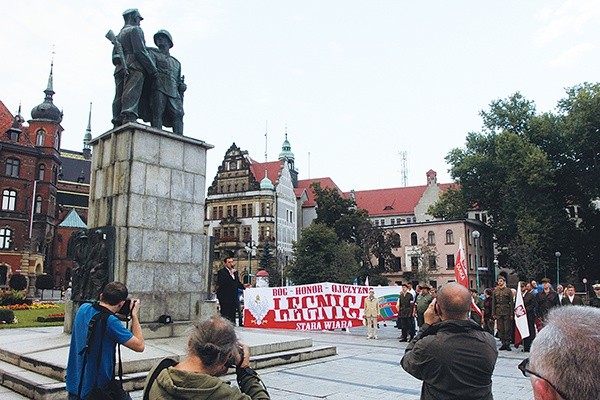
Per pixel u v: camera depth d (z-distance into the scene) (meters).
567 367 1.61
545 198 52.53
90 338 4.31
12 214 59.62
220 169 85.50
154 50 11.95
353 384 8.61
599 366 1.58
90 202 11.23
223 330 2.83
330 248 63.81
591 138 51.78
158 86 11.66
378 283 67.06
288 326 20.67
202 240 11.50
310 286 20.70
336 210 74.06
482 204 61.31
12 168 60.66
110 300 4.56
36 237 62.69
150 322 10.12
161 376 2.67
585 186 53.59
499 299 15.34
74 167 93.00
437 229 71.81
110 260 9.78
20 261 59.56
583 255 57.09
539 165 51.19
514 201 54.91
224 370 2.88
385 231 73.56
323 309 20.45
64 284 75.56
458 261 18.27
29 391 7.25
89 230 10.30
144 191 10.49
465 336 3.48
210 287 11.54
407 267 73.25
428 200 91.00
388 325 25.27
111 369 4.37
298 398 7.53
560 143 55.16
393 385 8.57
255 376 3.01
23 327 19.58
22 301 31.70
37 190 63.72
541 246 51.44
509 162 54.00
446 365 3.40
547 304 14.35
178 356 8.65
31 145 62.97
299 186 101.75
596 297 13.71
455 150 61.97
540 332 1.82
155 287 10.34
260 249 78.75
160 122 11.65
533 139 56.59
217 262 78.88
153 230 10.52
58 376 7.48
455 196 64.25
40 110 66.50
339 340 17.22
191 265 11.13
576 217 65.25
